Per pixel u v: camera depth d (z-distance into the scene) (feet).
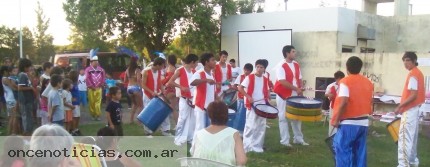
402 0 59.36
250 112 23.97
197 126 23.97
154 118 25.11
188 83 25.46
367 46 58.39
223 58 32.19
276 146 25.76
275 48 58.49
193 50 69.21
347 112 18.06
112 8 60.08
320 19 55.31
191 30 63.82
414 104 19.98
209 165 12.17
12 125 26.22
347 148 18.04
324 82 54.60
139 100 33.78
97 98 37.42
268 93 24.97
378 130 31.94
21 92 26.12
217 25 66.28
